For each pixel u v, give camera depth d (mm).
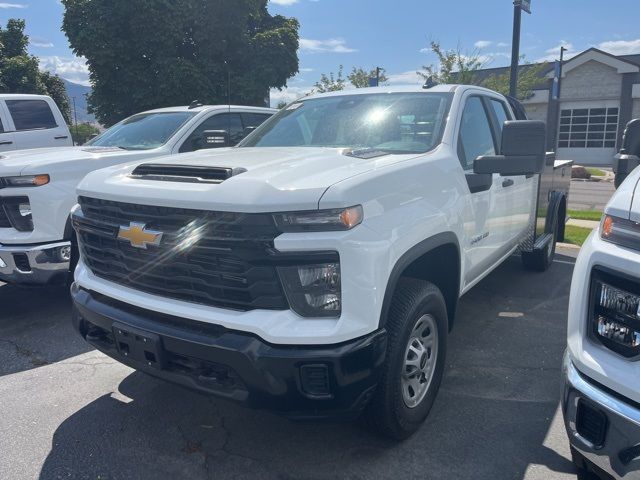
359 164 3008
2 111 9672
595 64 31531
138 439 3240
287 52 15953
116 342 3029
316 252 2502
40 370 4156
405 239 2854
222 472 2936
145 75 15195
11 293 6047
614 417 2072
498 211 4438
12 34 26016
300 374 2521
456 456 3031
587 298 2279
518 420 3385
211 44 15266
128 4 14492
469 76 17750
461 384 3844
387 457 3031
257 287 2561
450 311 3732
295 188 2557
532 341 4594
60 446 3172
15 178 4844
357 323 2555
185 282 2791
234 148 4113
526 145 3436
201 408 3588
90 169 5266
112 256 3176
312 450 3111
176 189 2754
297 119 4469
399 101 4199
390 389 2871
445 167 3508
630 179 2400
